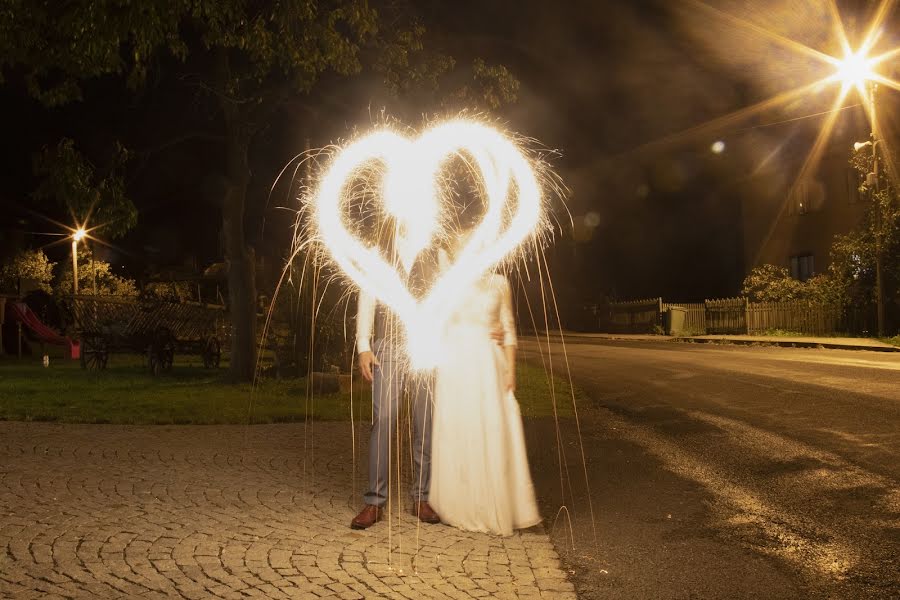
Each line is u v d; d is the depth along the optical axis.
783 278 34.22
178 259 40.12
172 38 12.36
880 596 4.19
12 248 32.75
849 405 10.95
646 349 26.39
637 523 5.60
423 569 4.56
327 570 4.53
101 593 4.13
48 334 24.83
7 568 4.51
